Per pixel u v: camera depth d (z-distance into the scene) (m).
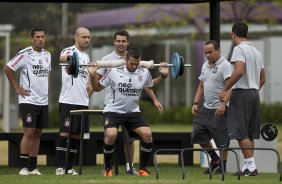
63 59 31.86
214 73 31.92
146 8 84.75
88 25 95.12
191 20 84.19
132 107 29.86
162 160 43.91
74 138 31.98
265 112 91.69
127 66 29.52
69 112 31.89
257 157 33.75
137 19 86.62
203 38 84.50
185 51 96.56
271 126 33.78
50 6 90.31
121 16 91.69
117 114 29.72
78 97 32.03
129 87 29.53
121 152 38.56
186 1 37.28
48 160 39.28
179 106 99.12
